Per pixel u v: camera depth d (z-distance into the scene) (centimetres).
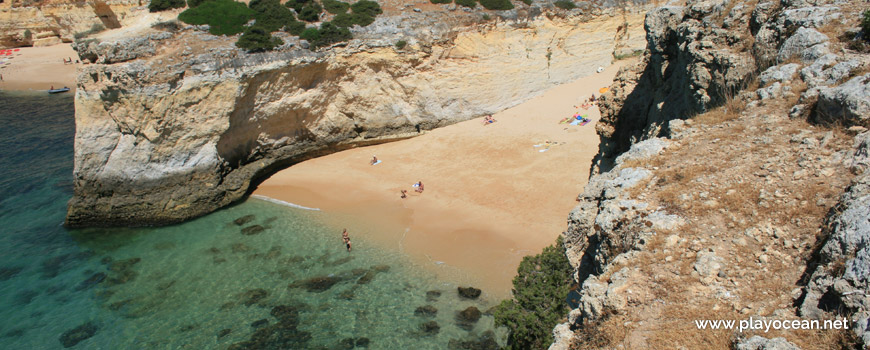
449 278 2830
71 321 2636
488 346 2317
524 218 3338
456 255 3027
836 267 873
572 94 5294
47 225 3656
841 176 1084
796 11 1575
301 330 2483
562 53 5441
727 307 926
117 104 3512
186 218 3703
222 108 3791
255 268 3025
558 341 1053
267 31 4097
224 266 3069
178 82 3600
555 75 5450
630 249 1124
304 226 3488
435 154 4419
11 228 3594
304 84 4225
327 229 3431
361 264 3006
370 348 2350
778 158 1203
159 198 3697
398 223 3434
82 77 3491
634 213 1190
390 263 3000
